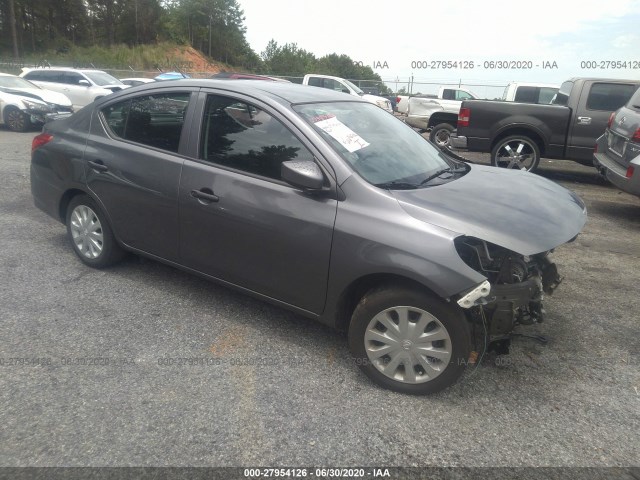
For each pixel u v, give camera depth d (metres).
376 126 3.83
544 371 3.29
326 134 3.31
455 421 2.79
